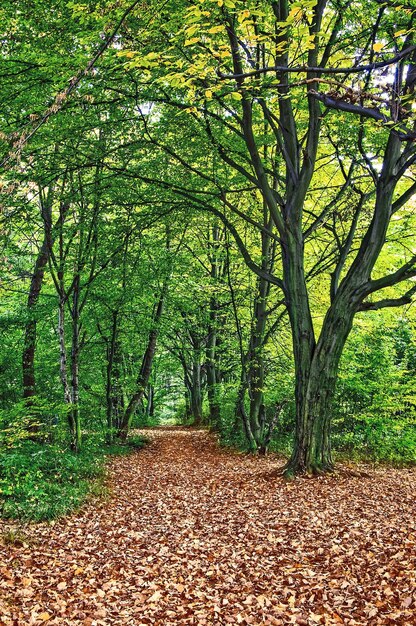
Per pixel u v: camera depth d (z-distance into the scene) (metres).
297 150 12.69
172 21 8.38
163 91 11.71
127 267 18.66
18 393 18.02
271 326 18.86
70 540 8.20
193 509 10.24
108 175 14.27
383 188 11.95
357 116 10.47
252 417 17.91
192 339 29.72
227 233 18.75
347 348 16.58
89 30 9.30
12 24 10.62
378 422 16.20
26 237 15.44
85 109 11.71
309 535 7.98
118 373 24.05
